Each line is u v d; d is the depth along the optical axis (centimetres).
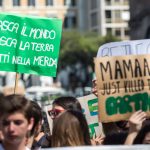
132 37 5819
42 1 12144
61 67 9850
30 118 673
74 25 12494
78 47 9694
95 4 12469
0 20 1068
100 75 741
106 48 973
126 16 12406
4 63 1067
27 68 1077
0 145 683
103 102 739
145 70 741
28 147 740
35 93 4144
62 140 746
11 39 1072
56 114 933
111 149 593
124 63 741
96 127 1056
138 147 598
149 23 5547
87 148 590
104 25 12325
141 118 707
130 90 739
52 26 1086
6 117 661
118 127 866
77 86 10144
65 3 12456
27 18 1077
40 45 1080
